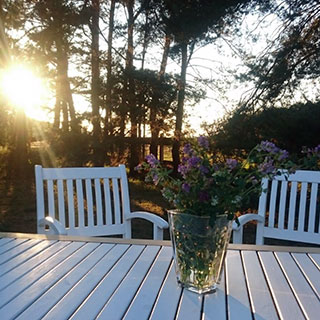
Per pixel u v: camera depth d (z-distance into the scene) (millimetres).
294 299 995
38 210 1900
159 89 9414
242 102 6590
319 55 6066
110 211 2113
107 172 2152
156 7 8812
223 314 901
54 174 2020
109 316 879
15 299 966
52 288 1036
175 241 1073
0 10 8844
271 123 5820
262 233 2010
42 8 9102
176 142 10070
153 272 1171
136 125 10023
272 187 2061
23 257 1301
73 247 1430
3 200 6965
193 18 7172
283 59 6301
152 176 1128
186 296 1001
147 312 902
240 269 1226
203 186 1011
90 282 1082
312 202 1975
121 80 9414
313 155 1195
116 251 1387
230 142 5941
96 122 9742
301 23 6371
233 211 1037
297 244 4293
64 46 9508
